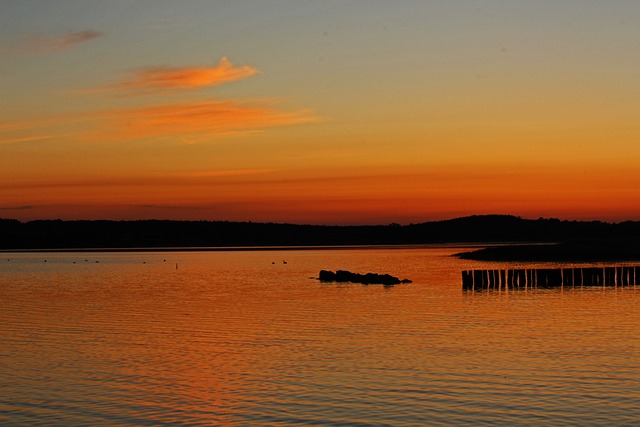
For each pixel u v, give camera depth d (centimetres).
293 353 3175
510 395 2364
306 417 2164
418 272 9494
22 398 2419
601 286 6550
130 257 18738
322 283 7681
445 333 3675
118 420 2159
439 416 2145
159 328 4088
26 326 4225
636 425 2041
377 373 2719
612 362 2862
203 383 2614
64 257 19100
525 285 6625
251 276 9344
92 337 3747
